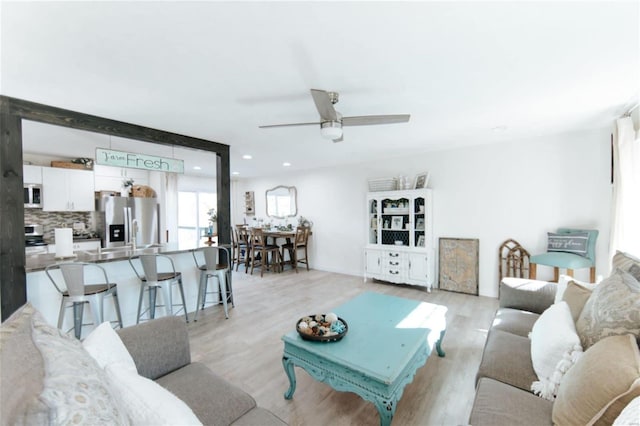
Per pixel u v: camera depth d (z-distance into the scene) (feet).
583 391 3.44
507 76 6.93
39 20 4.67
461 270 14.79
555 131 11.91
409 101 8.48
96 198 18.26
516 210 13.38
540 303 7.80
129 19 4.71
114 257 9.66
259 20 4.79
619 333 4.09
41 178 15.78
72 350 2.80
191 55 5.89
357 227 19.13
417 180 15.98
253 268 20.26
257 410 4.48
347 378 5.57
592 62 6.28
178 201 23.25
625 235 9.15
